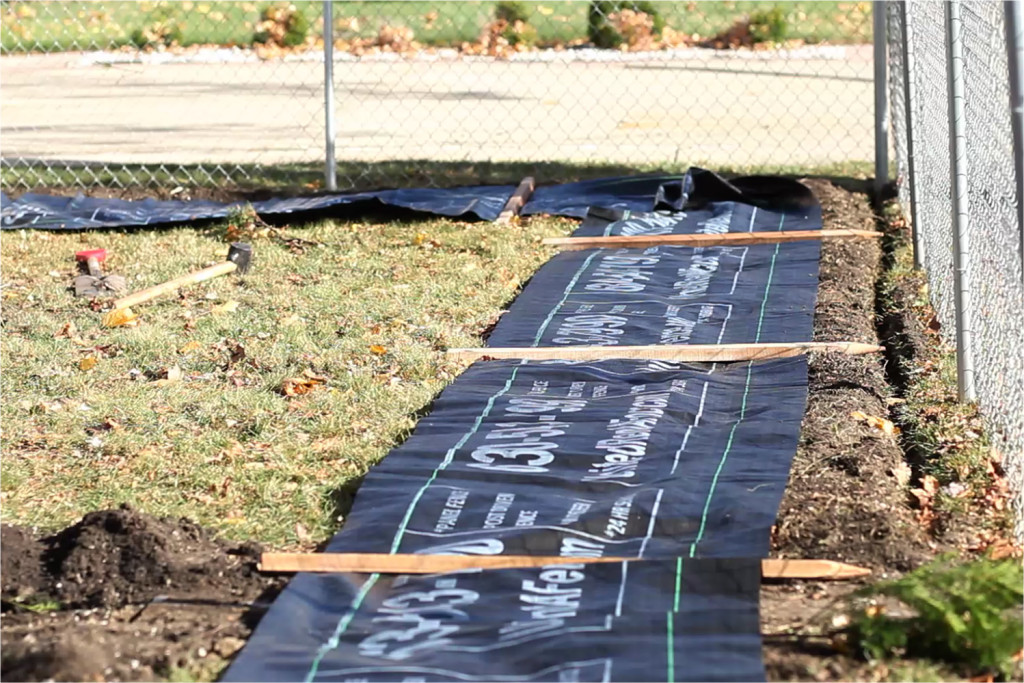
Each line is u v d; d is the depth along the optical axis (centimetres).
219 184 1060
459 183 1053
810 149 1170
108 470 505
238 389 591
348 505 472
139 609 394
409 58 1773
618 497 455
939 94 659
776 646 358
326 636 366
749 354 617
